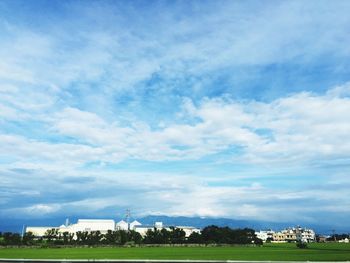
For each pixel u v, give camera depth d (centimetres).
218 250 12038
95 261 4644
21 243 16450
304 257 7506
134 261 4562
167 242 19450
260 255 8444
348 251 10844
